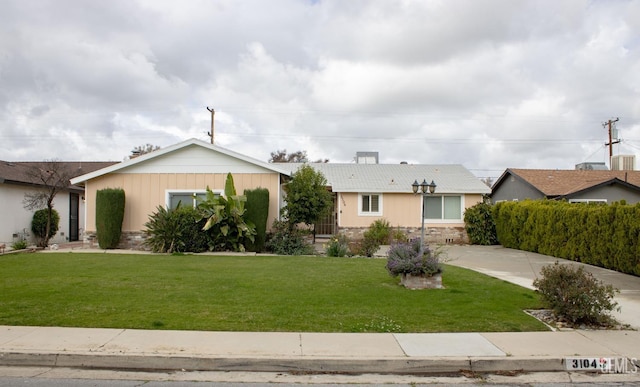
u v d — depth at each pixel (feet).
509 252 58.75
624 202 40.96
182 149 54.80
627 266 39.11
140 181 54.70
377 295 27.55
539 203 59.06
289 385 15.76
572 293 22.29
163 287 28.84
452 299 26.86
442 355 17.78
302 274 34.55
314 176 56.90
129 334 19.63
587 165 96.63
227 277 32.73
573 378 16.88
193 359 17.13
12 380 15.79
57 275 32.91
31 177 62.34
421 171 84.28
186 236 49.96
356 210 73.92
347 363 17.15
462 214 74.08
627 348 18.97
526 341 19.75
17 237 61.31
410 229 73.56
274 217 54.60
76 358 17.24
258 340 19.20
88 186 54.90
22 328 20.26
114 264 38.93
